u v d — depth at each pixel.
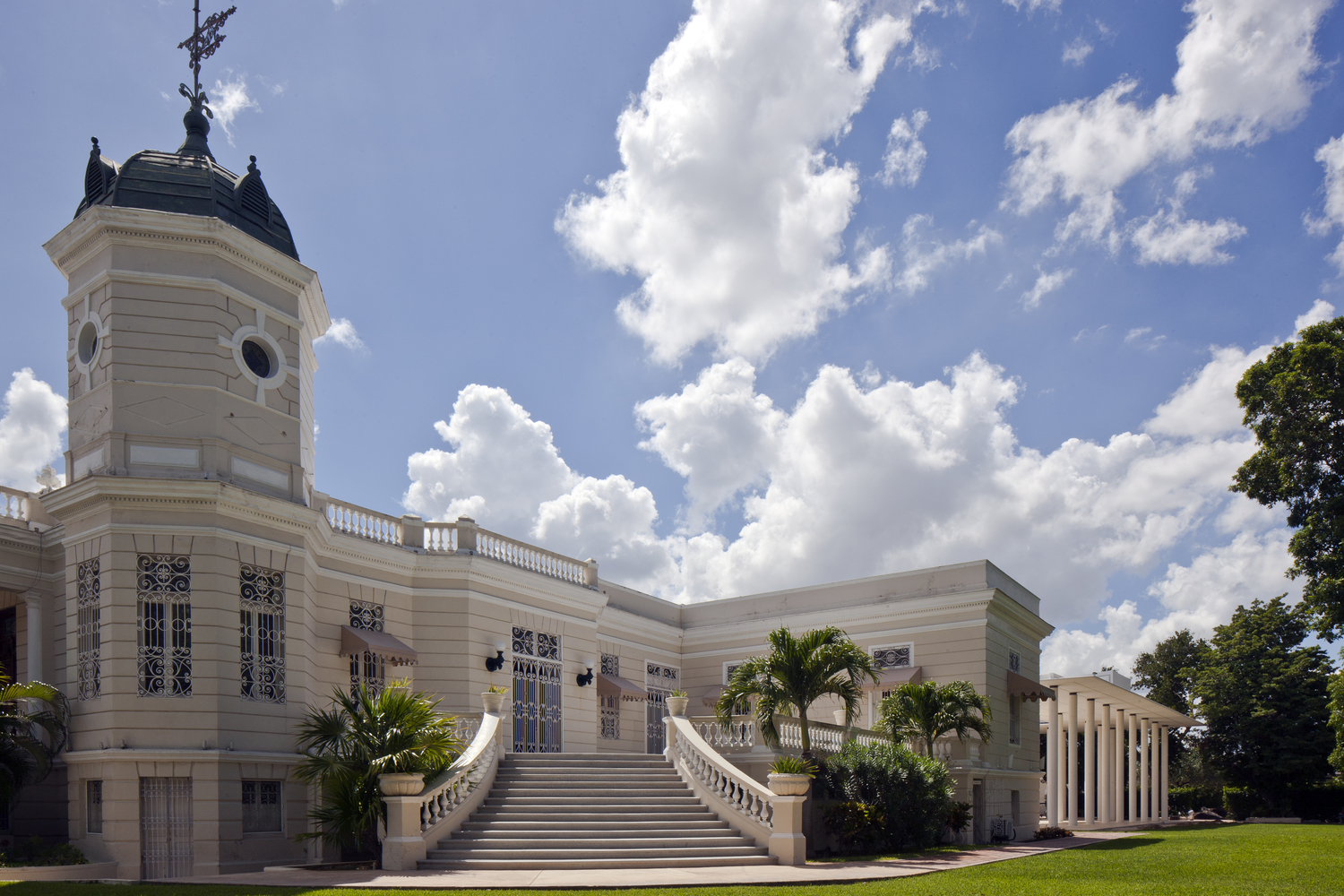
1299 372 25.88
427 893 11.32
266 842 16.58
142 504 16.42
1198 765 58.28
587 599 26.20
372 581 20.95
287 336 19.14
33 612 18.08
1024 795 28.56
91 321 17.38
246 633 17.05
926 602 26.86
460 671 21.80
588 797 17.67
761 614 30.38
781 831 15.98
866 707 27.02
